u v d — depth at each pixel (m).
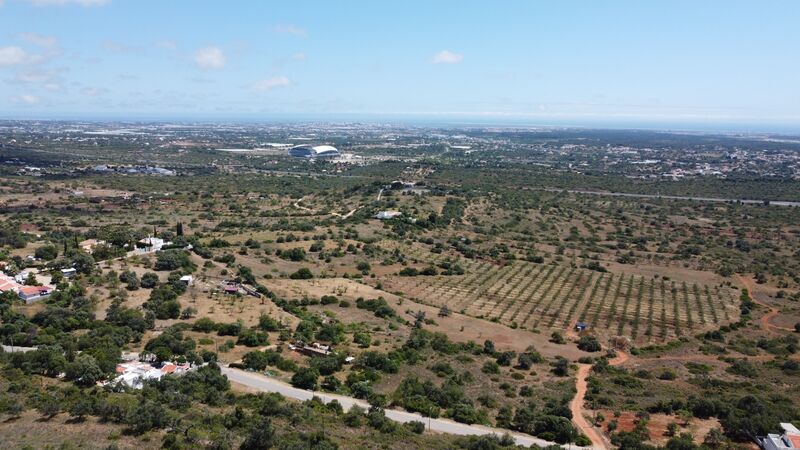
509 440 87.81
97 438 75.44
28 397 86.75
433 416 97.31
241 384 103.69
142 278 155.75
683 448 87.25
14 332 116.06
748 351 144.75
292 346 124.75
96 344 112.06
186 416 84.38
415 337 133.88
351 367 116.88
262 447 76.12
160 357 108.25
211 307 144.88
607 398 109.31
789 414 101.75
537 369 126.62
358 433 85.75
